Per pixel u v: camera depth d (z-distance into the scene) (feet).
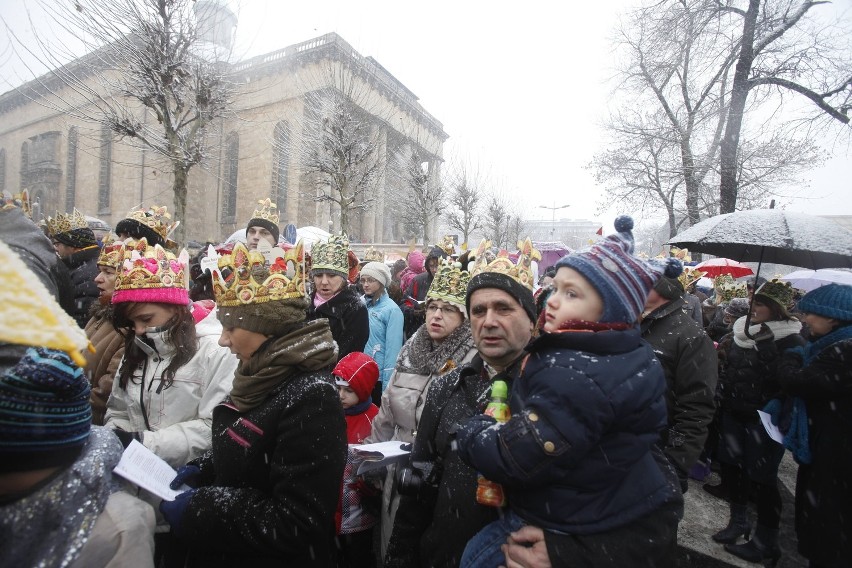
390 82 88.22
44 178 94.27
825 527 7.89
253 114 70.95
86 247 12.51
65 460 3.51
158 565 5.97
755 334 10.67
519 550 4.05
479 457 4.13
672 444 8.04
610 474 4.00
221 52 28.30
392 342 13.24
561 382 3.92
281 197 84.69
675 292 8.59
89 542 3.42
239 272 5.02
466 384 5.83
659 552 4.10
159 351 6.42
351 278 17.17
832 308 8.21
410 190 78.74
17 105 101.91
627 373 4.02
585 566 3.90
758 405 10.37
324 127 48.49
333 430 5.00
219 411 5.32
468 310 5.96
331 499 4.90
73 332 1.65
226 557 4.88
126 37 24.29
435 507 5.33
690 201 35.68
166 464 5.40
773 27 26.20
